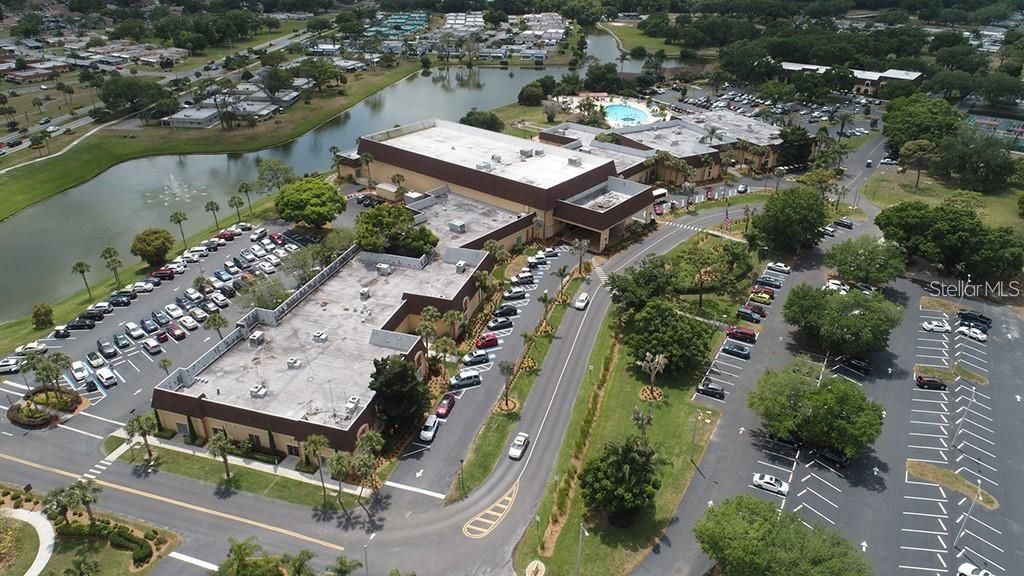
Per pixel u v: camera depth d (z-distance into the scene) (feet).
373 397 370.32
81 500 304.91
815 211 581.53
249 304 465.47
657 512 328.29
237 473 353.51
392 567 299.58
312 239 624.18
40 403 403.54
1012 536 318.65
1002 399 414.41
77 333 481.05
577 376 431.02
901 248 565.12
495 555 306.35
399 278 502.79
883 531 319.47
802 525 293.43
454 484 345.92
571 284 540.11
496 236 567.59
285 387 385.70
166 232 583.58
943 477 352.49
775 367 439.22
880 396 414.82
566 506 332.80
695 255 518.37
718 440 375.66
